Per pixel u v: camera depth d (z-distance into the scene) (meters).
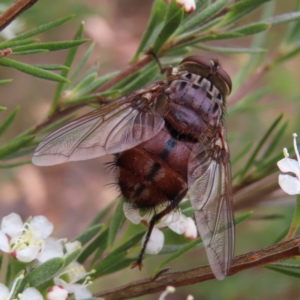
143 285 0.07
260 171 0.09
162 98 0.08
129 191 0.08
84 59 0.09
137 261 0.08
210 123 0.08
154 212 0.08
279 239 0.07
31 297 0.07
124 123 0.08
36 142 0.08
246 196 0.09
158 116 0.08
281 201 0.09
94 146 0.08
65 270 0.07
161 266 0.07
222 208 0.07
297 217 0.07
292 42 0.10
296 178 0.07
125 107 0.08
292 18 0.08
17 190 0.16
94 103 0.08
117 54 0.17
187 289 0.14
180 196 0.08
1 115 0.16
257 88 0.16
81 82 0.08
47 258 0.07
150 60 0.08
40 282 0.07
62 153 0.08
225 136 0.08
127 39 0.18
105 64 0.17
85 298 0.07
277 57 0.10
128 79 0.08
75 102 0.08
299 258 0.07
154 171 0.08
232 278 0.14
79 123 0.08
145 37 0.08
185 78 0.08
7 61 0.07
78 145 0.08
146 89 0.08
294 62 0.17
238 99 0.10
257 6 0.08
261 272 0.14
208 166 0.08
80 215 0.17
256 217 0.09
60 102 0.08
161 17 0.08
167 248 0.08
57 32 0.15
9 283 0.07
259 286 0.14
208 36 0.08
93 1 0.16
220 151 0.08
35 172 0.17
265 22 0.08
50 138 0.08
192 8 0.08
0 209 0.16
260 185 0.09
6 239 0.07
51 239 0.07
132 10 0.18
